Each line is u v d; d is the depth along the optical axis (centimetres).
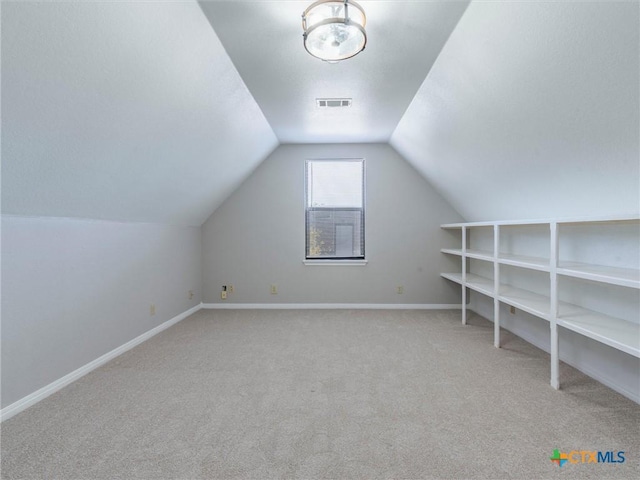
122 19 136
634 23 115
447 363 250
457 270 422
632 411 182
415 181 423
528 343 295
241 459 146
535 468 139
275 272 430
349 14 162
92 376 231
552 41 141
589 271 188
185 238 393
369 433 164
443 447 153
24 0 108
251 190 426
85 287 238
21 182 169
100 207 239
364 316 390
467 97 216
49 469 140
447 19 169
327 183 430
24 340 191
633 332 178
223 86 227
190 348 286
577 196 220
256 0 155
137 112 186
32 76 129
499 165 257
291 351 277
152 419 177
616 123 152
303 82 242
